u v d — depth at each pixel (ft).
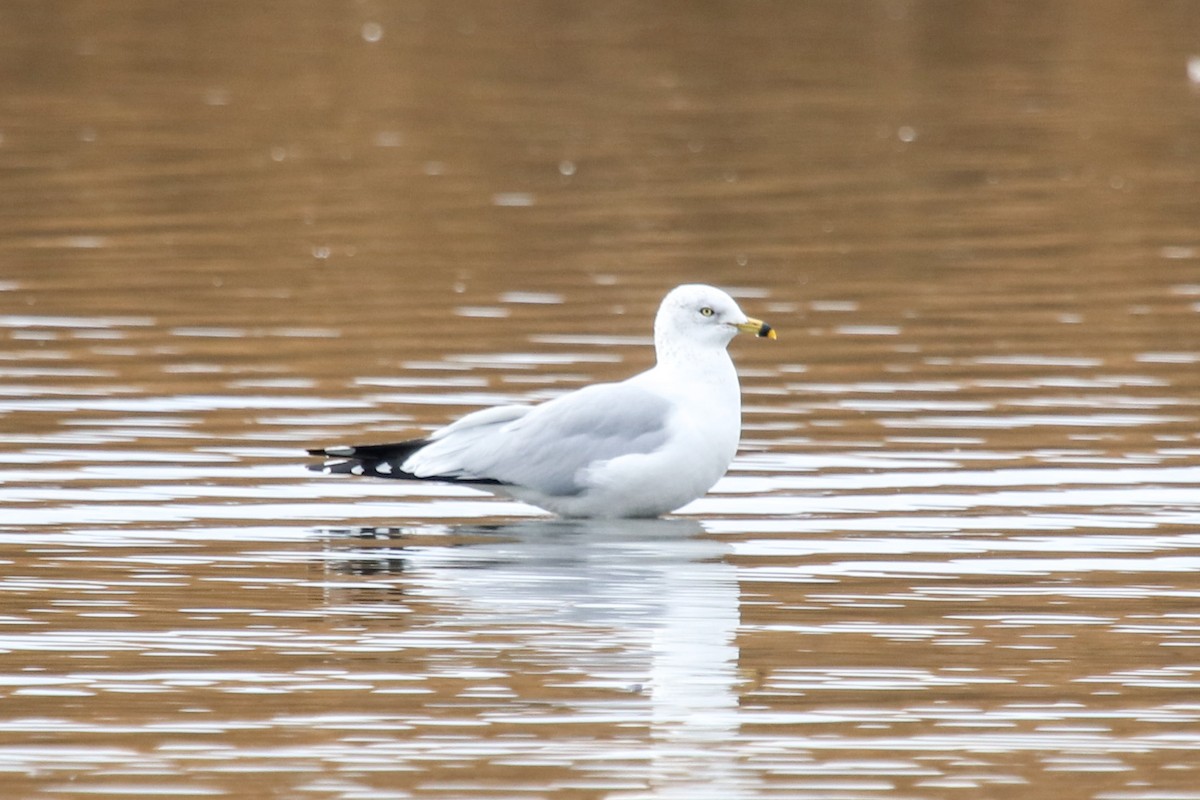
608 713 31.50
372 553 40.45
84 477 45.75
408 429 49.67
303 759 29.68
